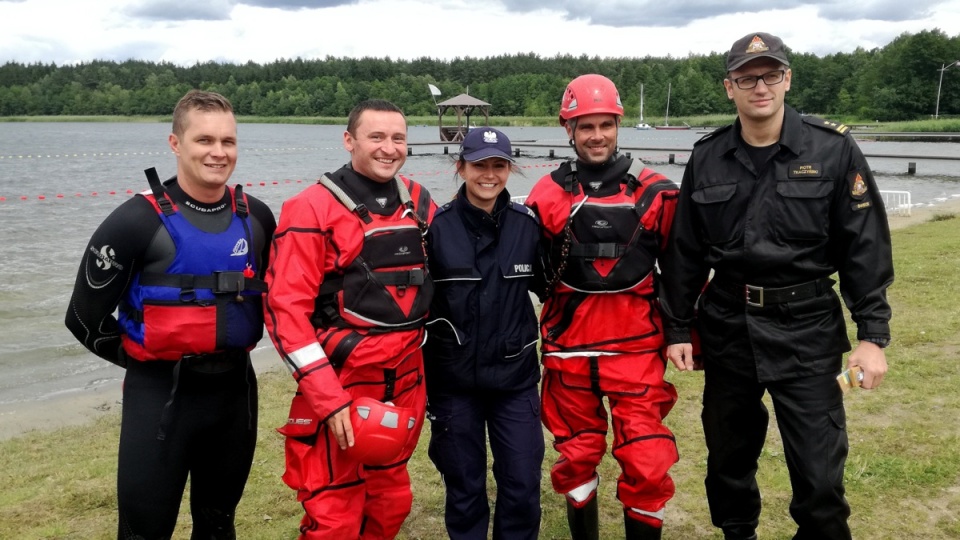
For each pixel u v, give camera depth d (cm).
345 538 309
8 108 17000
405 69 17638
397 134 311
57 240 1633
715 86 14425
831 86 12950
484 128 325
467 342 328
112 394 708
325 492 308
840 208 304
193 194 299
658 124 12862
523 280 336
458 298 326
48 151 5478
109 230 286
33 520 424
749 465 346
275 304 296
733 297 320
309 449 310
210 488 324
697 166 324
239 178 3366
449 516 343
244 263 304
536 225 342
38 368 787
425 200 335
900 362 625
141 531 299
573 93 341
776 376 311
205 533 332
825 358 310
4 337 898
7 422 630
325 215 303
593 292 339
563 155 4775
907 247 1184
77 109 16900
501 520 338
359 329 308
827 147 305
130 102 17012
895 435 491
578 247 336
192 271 293
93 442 561
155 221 289
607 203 337
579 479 361
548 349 356
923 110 10938
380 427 296
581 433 356
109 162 4394
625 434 340
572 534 370
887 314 299
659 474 334
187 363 295
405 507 336
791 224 304
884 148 4997
